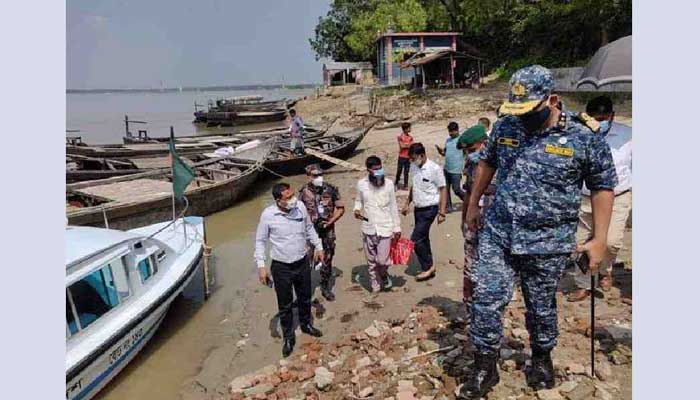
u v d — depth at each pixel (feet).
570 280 22.45
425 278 25.80
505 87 115.03
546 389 14.23
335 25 194.39
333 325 22.39
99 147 71.51
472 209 14.90
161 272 24.13
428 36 142.41
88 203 40.83
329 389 17.15
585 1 93.97
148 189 42.32
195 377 20.06
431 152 64.23
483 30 138.31
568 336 17.29
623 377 14.73
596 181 12.50
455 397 14.64
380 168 23.45
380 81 154.51
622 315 18.49
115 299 20.40
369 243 24.35
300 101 168.55
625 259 23.97
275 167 57.88
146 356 21.75
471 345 17.31
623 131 19.66
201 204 42.86
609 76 22.99
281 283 20.31
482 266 13.55
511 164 12.95
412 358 17.62
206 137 83.46
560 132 12.41
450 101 104.37
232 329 23.73
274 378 18.44
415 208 24.89
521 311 20.07
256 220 43.16
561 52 119.55
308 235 21.36
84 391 18.19
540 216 12.67
